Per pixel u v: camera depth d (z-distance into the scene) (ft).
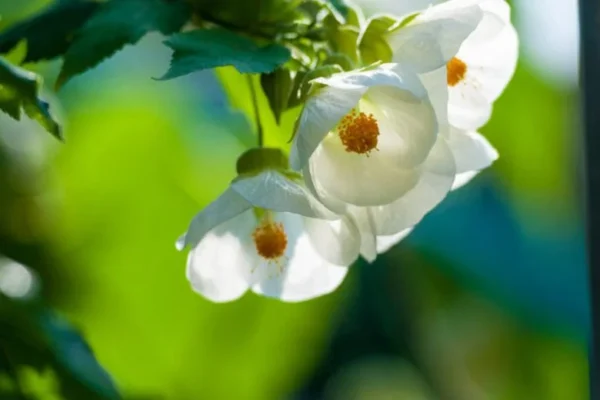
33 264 3.34
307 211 2.60
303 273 2.78
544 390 4.06
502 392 4.10
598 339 2.75
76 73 2.68
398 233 2.69
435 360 4.10
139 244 3.47
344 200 2.57
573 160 3.88
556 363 4.04
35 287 3.32
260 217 2.76
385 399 4.26
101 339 3.48
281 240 2.75
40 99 2.68
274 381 3.59
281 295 2.77
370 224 2.62
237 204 2.62
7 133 3.30
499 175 3.95
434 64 2.58
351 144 2.58
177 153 3.51
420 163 2.55
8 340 2.97
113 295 3.45
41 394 3.05
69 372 2.97
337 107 2.52
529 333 4.04
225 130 3.54
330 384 4.18
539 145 3.88
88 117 3.45
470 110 2.72
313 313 3.66
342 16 2.70
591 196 2.77
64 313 3.40
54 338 2.98
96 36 2.69
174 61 2.58
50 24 2.80
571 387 4.04
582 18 2.79
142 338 3.49
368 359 4.14
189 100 3.57
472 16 2.61
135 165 3.48
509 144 3.91
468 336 4.08
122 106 3.48
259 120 2.73
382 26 2.63
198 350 3.52
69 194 3.43
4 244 3.31
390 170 2.58
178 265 3.49
